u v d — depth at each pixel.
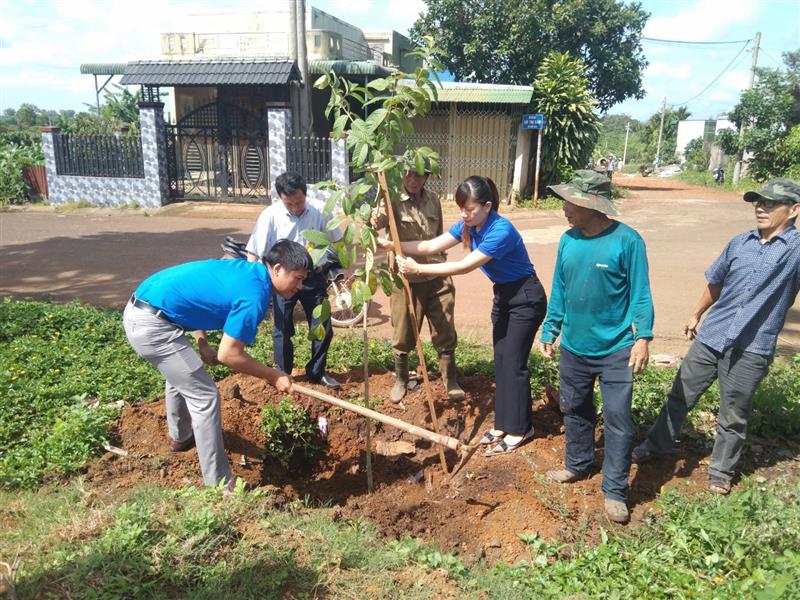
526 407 4.48
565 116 17.80
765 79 27.36
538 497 3.96
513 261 4.23
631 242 3.62
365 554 3.30
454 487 4.23
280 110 15.78
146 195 17.11
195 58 18.36
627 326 3.75
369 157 4.08
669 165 52.88
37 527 3.35
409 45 27.03
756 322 3.74
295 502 3.90
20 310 6.98
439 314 4.94
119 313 7.11
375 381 5.64
